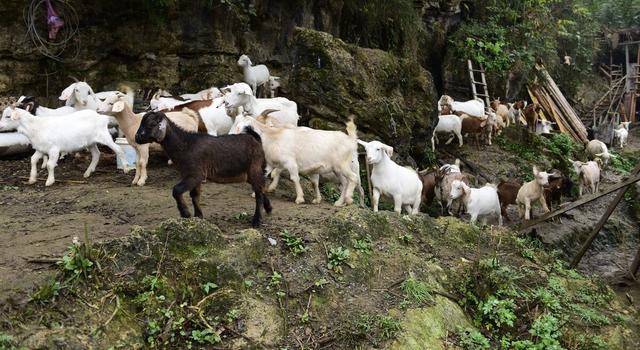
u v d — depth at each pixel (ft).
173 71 37.14
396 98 34.30
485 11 61.72
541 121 59.26
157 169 27.61
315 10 44.75
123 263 14.03
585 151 57.52
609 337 18.72
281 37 43.14
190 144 16.76
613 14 95.76
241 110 26.45
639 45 88.28
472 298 18.56
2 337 11.44
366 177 30.53
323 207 21.86
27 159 29.07
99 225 18.12
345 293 16.35
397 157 33.19
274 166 22.58
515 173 43.86
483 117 46.47
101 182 25.12
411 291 16.93
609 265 34.83
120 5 34.60
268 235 17.57
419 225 21.52
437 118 38.22
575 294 21.17
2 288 12.62
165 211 20.10
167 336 13.24
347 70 31.53
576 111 78.18
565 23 76.33
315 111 31.27
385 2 47.50
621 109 82.28
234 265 15.14
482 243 22.97
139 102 33.01
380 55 34.22
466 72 57.52
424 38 55.88
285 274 16.05
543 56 69.36
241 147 17.71
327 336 14.75
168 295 14.01
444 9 57.98
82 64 34.09
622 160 61.46
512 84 61.16
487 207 30.96
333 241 18.03
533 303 19.11
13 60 31.91
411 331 15.52
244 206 21.44
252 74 37.78
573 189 43.83
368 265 17.69
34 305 12.45
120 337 12.80
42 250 15.01
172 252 14.76
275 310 14.83
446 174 32.09
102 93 31.37
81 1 33.47
